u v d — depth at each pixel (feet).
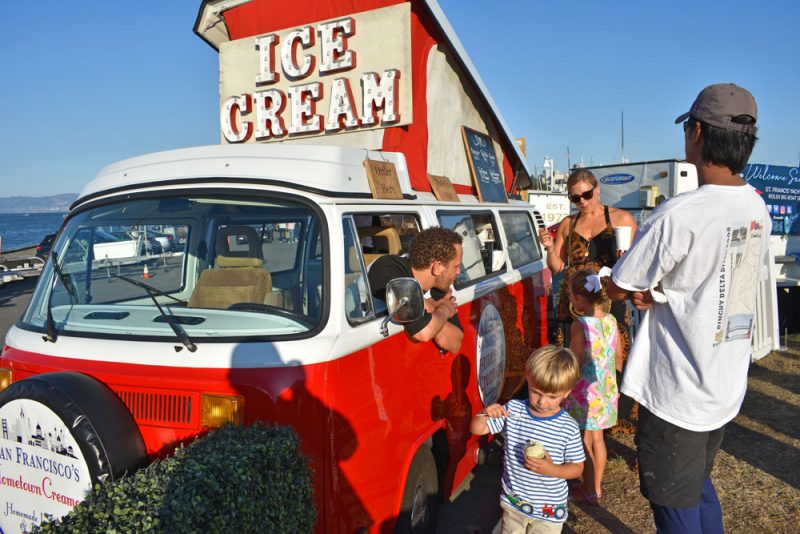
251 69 18.54
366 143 16.62
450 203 15.12
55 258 11.27
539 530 10.16
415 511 11.32
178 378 8.64
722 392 8.38
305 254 9.62
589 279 13.55
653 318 8.72
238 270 10.15
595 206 16.15
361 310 10.03
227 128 18.74
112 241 10.79
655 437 8.69
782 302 30.63
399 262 11.24
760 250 8.59
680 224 7.99
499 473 16.61
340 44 16.78
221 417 8.38
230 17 19.27
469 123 19.86
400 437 10.37
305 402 8.42
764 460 16.48
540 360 9.79
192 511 6.50
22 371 10.05
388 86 15.92
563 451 10.01
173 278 11.28
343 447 8.77
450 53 18.28
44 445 8.43
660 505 8.85
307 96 17.48
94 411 8.32
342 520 8.70
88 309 10.50
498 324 16.03
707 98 8.16
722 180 8.27
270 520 7.25
